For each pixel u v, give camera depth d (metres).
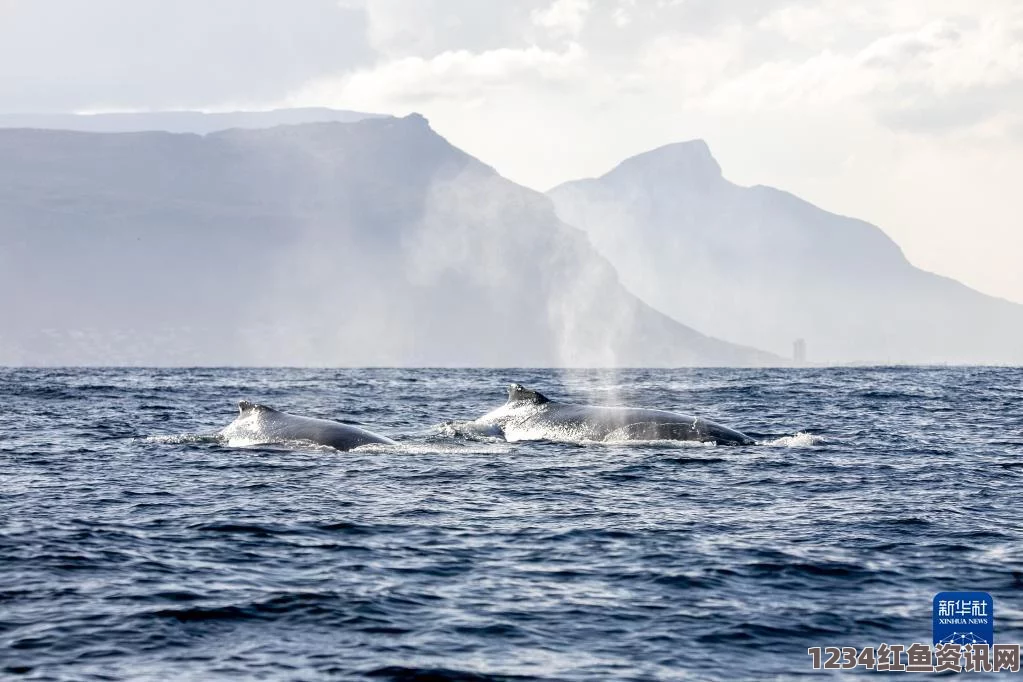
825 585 40.06
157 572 41.62
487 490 61.84
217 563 43.25
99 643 33.22
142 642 33.34
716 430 85.12
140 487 62.97
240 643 33.31
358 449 79.88
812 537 48.25
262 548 46.06
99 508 55.69
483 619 35.72
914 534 48.94
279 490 61.72
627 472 69.06
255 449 81.31
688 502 58.00
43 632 34.22
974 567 42.62
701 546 46.34
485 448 81.00
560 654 32.50
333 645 33.12
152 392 183.00
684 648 33.12
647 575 41.34
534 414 90.12
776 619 35.94
